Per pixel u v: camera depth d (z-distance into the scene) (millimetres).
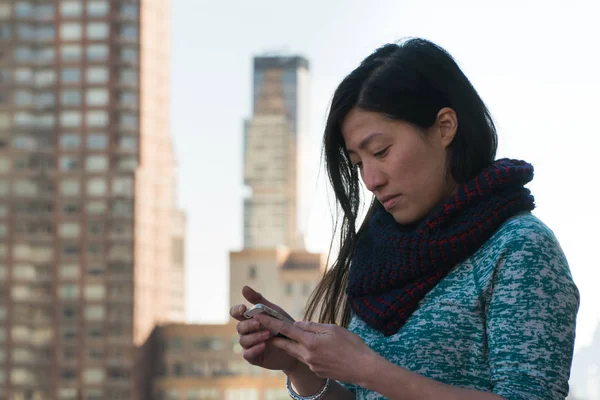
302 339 1656
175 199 164125
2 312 73812
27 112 76625
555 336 1564
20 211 75438
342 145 1938
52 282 74750
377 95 1712
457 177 1742
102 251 75000
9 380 73062
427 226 1701
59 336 74062
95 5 77750
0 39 77188
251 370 72000
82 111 76938
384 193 1760
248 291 1865
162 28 81625
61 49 77500
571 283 1612
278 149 126250
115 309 74312
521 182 1705
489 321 1620
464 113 1743
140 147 77062
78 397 72875
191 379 72750
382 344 1717
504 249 1629
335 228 1996
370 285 1770
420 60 1741
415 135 1723
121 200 75875
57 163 76375
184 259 163625
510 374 1554
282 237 123938
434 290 1706
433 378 1648
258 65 135250
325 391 1945
